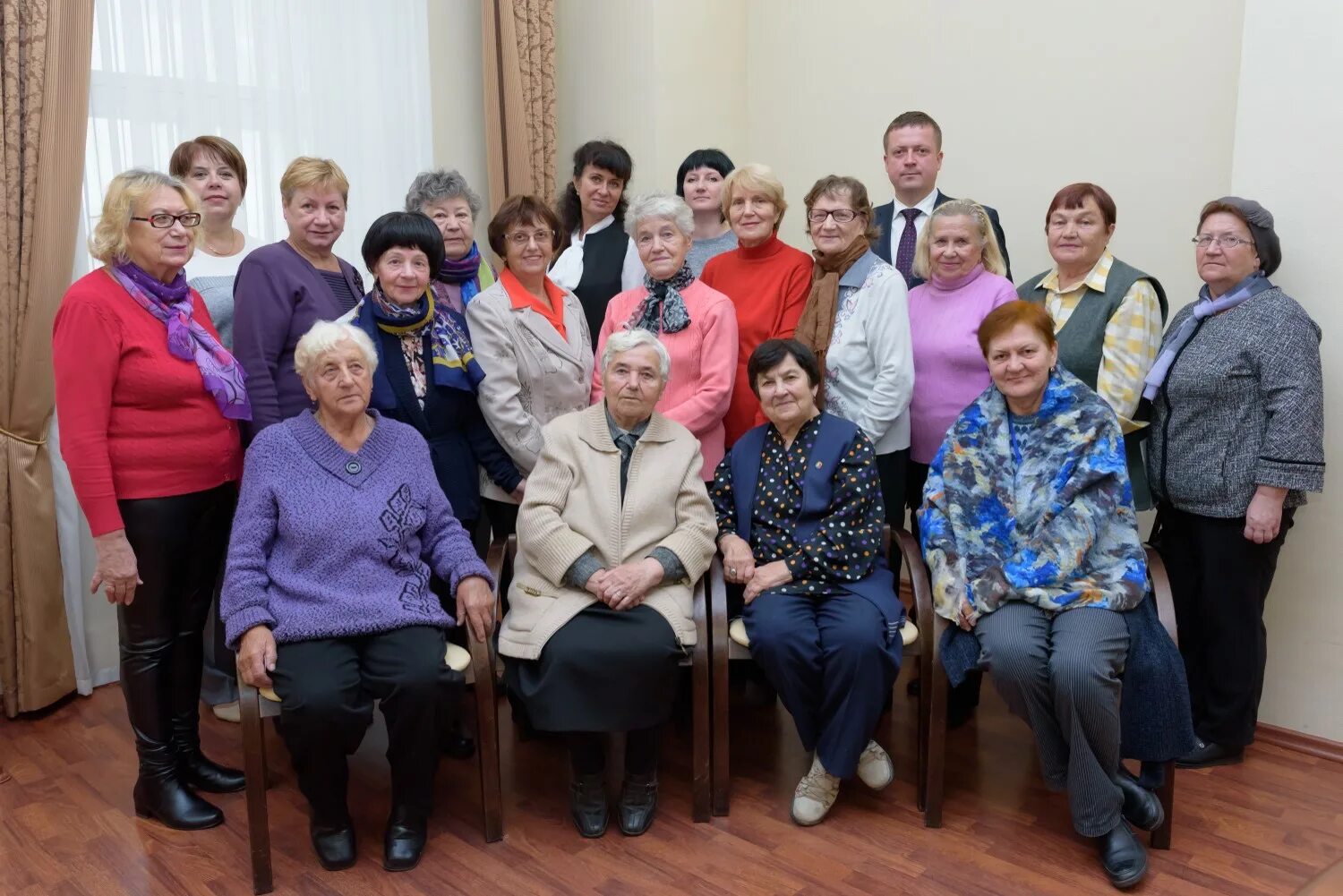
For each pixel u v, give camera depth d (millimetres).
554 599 2305
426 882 2096
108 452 2094
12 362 2805
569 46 4168
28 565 2867
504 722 2922
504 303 2607
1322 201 2492
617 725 2178
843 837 2252
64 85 2770
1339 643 2594
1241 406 2451
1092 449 2289
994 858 2162
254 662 2021
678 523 2402
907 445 2705
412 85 3756
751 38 4215
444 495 2385
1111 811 2080
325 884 2090
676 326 2627
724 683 2295
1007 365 2297
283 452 2193
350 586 2162
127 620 2227
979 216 2646
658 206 2609
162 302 2166
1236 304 2492
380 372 2412
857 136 3906
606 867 2141
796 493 2443
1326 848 2199
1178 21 3033
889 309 2580
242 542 2133
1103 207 2631
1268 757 2645
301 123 3455
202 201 2721
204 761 2479
